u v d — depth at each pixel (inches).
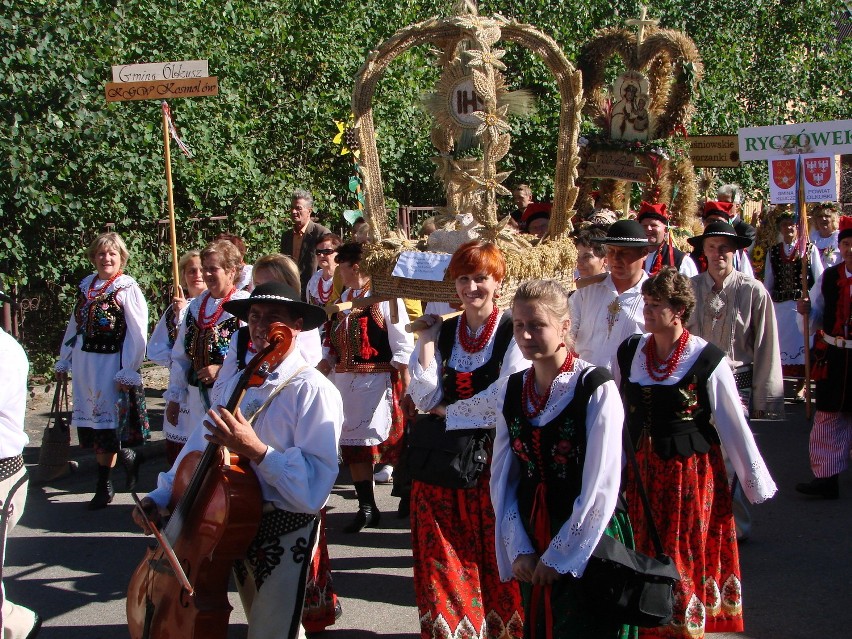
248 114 479.2
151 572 134.0
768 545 231.1
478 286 156.5
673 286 161.2
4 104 369.1
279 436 136.6
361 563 222.7
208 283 224.2
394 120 534.3
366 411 241.6
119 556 231.9
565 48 561.9
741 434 159.0
